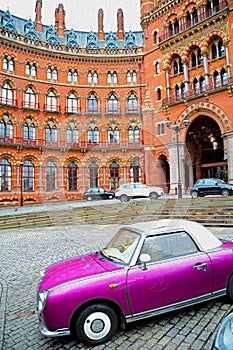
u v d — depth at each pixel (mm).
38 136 30359
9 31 29578
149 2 33281
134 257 4020
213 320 4074
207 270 4316
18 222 15336
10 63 29734
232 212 12805
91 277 3729
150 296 3873
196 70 27609
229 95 24344
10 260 8523
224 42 25250
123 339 3717
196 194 19625
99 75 33406
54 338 3869
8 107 28625
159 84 31000
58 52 32125
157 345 3545
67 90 32406
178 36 28625
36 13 35062
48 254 9031
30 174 29344
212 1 26594
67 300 3518
